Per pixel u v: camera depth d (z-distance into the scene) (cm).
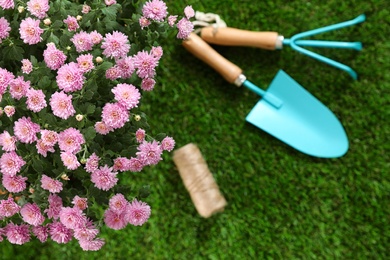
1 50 72
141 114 73
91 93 69
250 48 100
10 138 68
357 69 98
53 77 71
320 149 98
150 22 72
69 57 71
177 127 100
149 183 100
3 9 71
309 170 99
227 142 100
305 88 99
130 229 100
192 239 100
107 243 100
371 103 98
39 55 73
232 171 100
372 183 98
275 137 99
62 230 71
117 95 69
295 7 99
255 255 99
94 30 72
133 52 73
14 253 99
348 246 99
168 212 100
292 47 95
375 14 98
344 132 98
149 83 73
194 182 97
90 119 71
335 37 99
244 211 100
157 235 100
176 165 98
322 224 99
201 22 97
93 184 72
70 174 73
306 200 99
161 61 99
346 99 99
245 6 100
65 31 70
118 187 74
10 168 69
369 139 99
